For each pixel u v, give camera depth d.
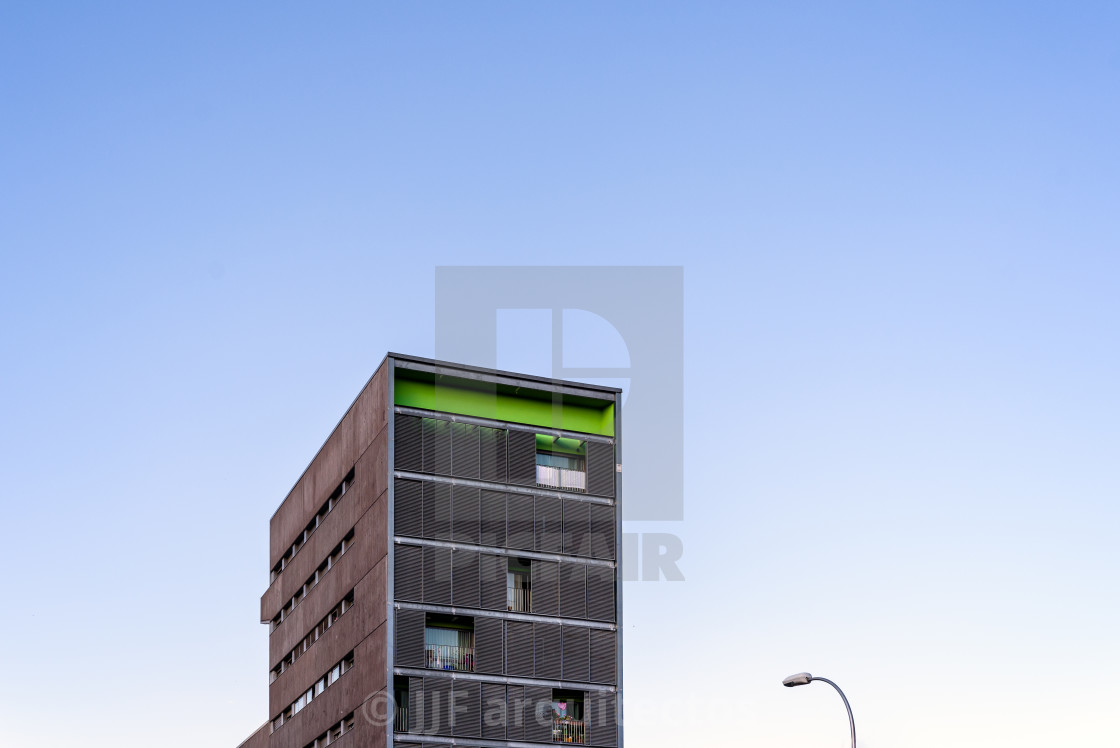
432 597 59.72
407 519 60.25
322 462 69.50
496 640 60.34
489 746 58.94
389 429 60.91
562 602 61.97
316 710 66.88
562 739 60.31
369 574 61.25
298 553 72.50
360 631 61.66
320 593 68.06
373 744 58.69
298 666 70.75
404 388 61.84
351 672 62.28
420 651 59.00
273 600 76.56
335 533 66.62
